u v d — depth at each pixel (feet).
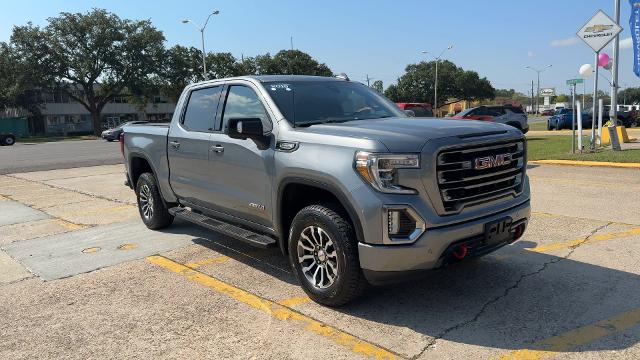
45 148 104.22
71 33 207.21
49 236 23.52
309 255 14.51
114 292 15.94
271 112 15.56
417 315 13.46
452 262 12.85
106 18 211.20
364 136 12.84
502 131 14.01
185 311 14.30
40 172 52.80
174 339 12.64
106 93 222.69
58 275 17.72
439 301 14.30
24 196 36.32
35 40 201.57
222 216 18.10
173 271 17.78
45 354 12.12
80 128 250.37
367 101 17.94
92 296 15.67
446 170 12.49
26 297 15.76
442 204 12.43
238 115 17.10
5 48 200.64
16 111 238.89
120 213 28.40
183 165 19.76
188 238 22.08
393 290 15.19
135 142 23.41
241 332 12.87
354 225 12.64
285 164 14.26
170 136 20.53
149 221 23.67
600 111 57.00
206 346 12.21
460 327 12.68
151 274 17.53
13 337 13.06
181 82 234.58
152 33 220.02
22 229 25.35
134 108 268.00
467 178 12.82
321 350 11.80
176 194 20.98
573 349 11.41
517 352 11.36
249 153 15.76
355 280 13.12
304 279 14.53
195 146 18.67
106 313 14.35
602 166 39.68
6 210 30.81
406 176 12.13
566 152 49.52
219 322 13.51
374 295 14.88
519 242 19.63
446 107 342.85
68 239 22.79
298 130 14.51
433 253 12.26
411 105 63.93
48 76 206.28
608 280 15.37
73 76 212.02
